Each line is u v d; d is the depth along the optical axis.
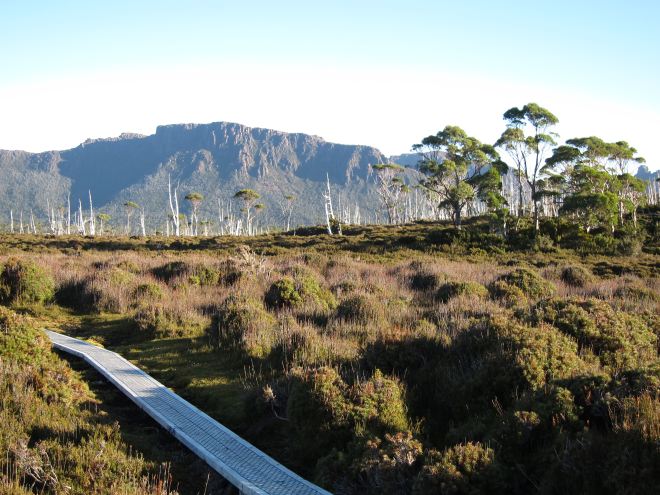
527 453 5.18
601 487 4.34
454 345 8.05
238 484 5.30
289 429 6.56
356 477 5.20
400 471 4.98
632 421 4.76
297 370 7.07
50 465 5.02
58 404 7.00
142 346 11.00
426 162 56.22
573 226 41.97
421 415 6.74
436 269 20.98
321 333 10.22
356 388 6.48
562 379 5.95
